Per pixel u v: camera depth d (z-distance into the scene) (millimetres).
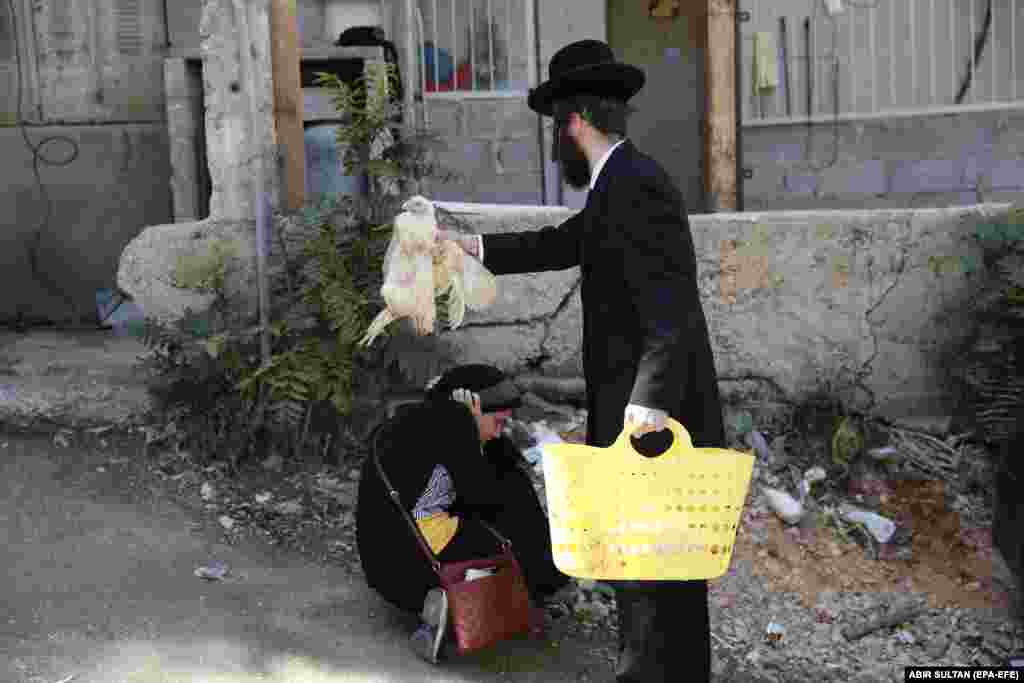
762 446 4680
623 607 2986
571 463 2705
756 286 4805
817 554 4246
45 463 4352
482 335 4832
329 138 5965
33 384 4887
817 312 4816
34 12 6848
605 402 2971
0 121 6914
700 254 4777
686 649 2945
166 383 4438
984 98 7715
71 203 7004
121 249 7047
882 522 4324
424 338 4488
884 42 7746
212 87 4652
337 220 4547
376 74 4723
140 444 4492
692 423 2963
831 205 7922
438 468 3598
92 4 6875
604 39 7910
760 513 4391
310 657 3359
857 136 7828
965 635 3893
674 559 2748
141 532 3979
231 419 4453
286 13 4781
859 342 4832
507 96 7797
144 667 3199
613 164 2967
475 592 3391
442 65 7746
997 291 4629
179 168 6758
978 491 4543
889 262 4793
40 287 7016
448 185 7836
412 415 3656
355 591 3789
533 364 4879
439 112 7734
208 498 4223
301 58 6629
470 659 3477
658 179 2908
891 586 4121
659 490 2725
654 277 2834
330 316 4355
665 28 8203
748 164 7926
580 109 3016
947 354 4840
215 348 4262
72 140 6953
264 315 4477
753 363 4840
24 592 3553
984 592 4094
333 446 4508
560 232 3375
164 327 4484
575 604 3865
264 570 3850
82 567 3736
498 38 7777
